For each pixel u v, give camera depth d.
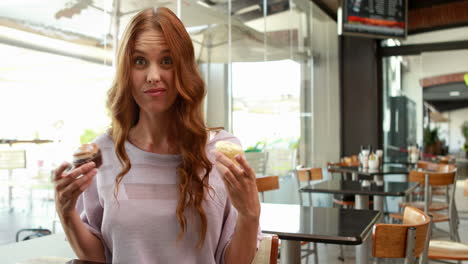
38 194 2.71
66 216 0.93
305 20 7.07
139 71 0.99
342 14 6.42
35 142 2.66
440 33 8.29
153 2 3.42
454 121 8.23
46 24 2.68
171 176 1.02
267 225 2.03
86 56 2.93
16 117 2.55
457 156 8.16
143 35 0.98
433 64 8.38
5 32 2.47
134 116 1.07
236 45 4.76
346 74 8.69
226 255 1.01
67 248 2.44
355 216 2.26
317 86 7.56
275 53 5.79
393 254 1.83
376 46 8.55
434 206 4.33
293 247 2.44
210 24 4.25
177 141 1.03
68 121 2.84
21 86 2.57
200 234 1.00
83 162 0.92
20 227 2.59
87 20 2.93
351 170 5.37
